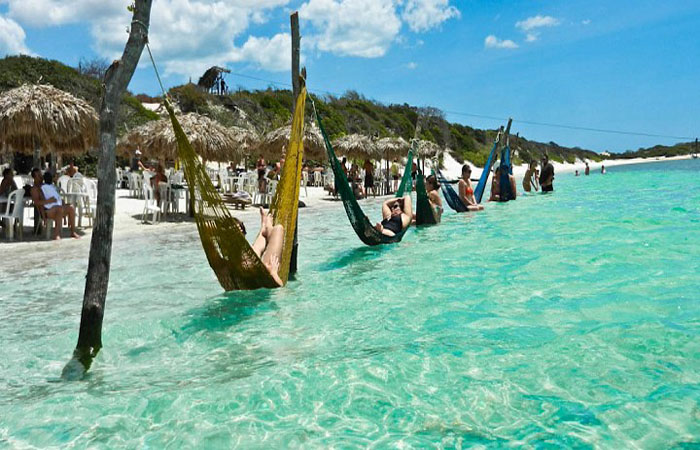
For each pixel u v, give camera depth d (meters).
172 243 9.05
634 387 2.95
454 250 7.66
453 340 3.82
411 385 3.07
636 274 5.60
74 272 6.68
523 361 3.36
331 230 10.80
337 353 3.65
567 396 2.88
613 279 5.42
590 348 3.54
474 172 51.06
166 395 3.05
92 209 11.86
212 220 5.01
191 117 13.62
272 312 4.77
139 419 2.78
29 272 6.68
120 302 5.20
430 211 10.52
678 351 3.43
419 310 4.67
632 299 4.66
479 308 4.64
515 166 55.69
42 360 3.71
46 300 5.37
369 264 6.90
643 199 14.95
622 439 2.44
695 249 6.90
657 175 31.36
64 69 30.55
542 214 11.71
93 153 23.59
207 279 6.25
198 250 8.33
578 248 7.25
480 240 8.45
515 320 4.24
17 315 4.83
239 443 2.51
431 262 6.85
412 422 2.66
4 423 2.78
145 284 6.00
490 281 5.63
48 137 9.90
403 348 3.68
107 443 2.56
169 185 12.73
